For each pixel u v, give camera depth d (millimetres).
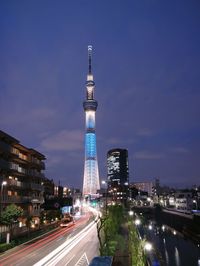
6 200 62500
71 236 66875
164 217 153125
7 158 68438
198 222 98812
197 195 196500
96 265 13492
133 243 29797
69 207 142625
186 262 63594
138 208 187500
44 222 90938
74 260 40656
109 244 28953
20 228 67750
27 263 39062
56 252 46844
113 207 47625
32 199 78625
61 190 155500
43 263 38969
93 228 84875
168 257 68312
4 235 57625
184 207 191750
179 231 116938
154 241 86625
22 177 78125
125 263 27844
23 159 75500
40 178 87688
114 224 34438
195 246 83188
